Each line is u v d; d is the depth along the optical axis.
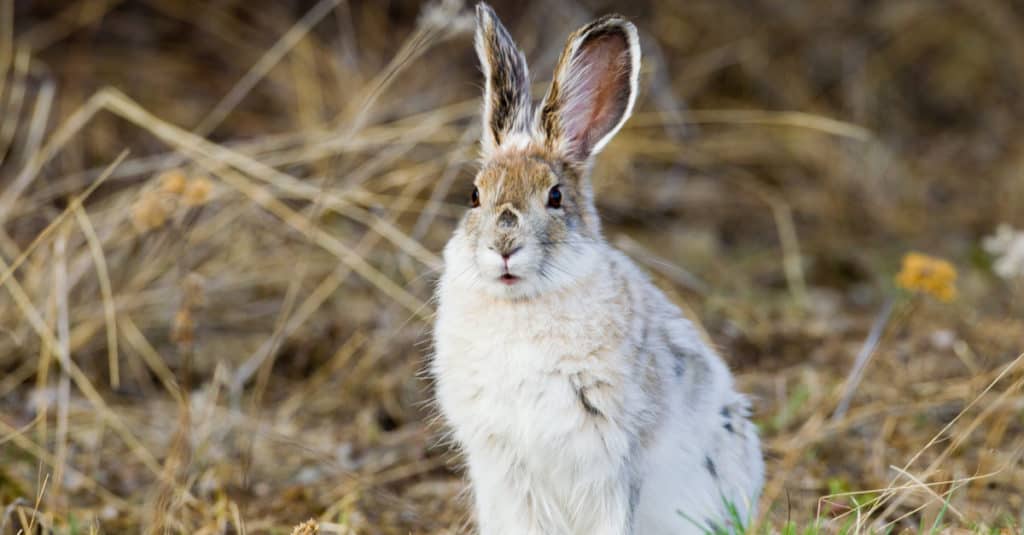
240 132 16.02
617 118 8.37
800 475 9.72
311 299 12.07
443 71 16.16
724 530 7.49
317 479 10.21
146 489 9.99
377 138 12.60
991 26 19.12
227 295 12.99
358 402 11.77
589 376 7.38
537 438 7.46
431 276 11.73
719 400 8.14
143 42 17.05
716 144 16.53
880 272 14.86
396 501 9.68
